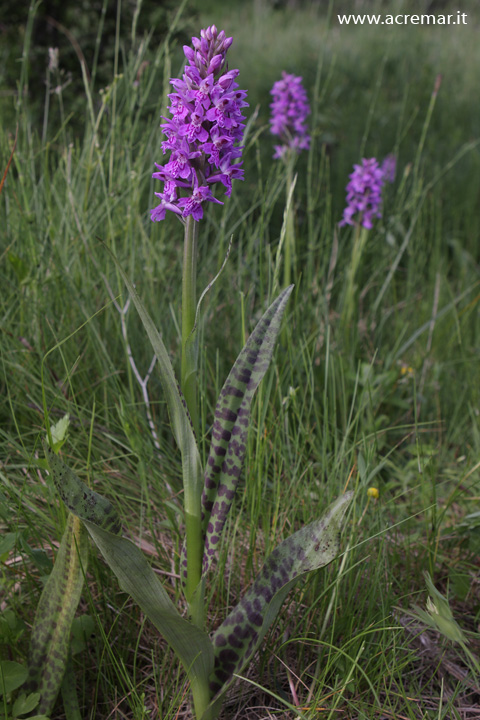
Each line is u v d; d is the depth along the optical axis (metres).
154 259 0.87
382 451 0.82
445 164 1.63
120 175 0.85
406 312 1.07
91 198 0.89
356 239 0.92
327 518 0.48
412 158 1.61
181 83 0.44
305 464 0.70
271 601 0.47
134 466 0.69
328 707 0.52
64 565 0.48
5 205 0.87
